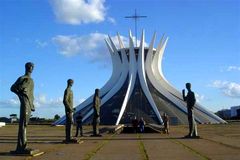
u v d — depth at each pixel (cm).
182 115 8781
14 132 4262
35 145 2245
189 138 2909
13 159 1541
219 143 2338
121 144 2322
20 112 1741
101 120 8644
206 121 8688
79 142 2409
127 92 9369
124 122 8475
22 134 1725
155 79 10162
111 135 3584
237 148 1978
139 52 10206
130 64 10131
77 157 1602
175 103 9312
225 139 2738
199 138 2897
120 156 1628
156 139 2830
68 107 2419
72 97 2458
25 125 1739
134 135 3553
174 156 1608
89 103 9431
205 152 1769
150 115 8681
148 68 10356
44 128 5816
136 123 4553
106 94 9862
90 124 8088
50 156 1645
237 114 14925
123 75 10231
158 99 9531
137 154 1706
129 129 5109
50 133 3950
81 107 9331
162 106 9162
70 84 2442
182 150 1880
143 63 10181
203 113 9069
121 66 10412
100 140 2739
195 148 1989
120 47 10706
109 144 2327
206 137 3005
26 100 1745
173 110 8994
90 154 1719
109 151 1858
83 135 3500
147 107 9025
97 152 1811
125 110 8931
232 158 1517
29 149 1700
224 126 6256
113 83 10319
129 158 1551
